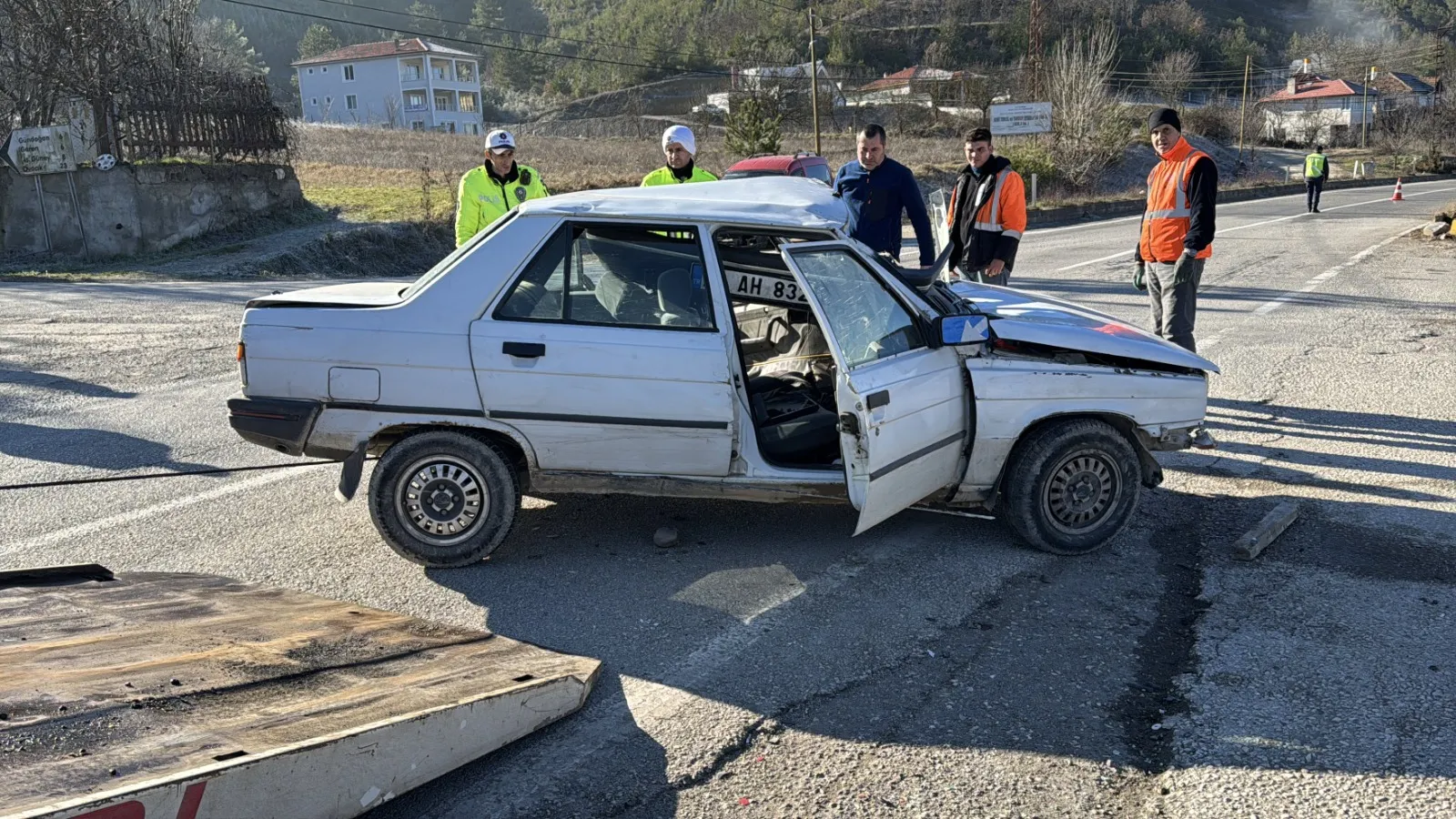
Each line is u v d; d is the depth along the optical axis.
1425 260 15.72
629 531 5.41
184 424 7.62
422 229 22.11
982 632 4.25
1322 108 90.12
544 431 4.75
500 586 4.75
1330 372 8.69
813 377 5.80
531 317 4.77
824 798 3.16
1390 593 4.51
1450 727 3.45
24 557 5.12
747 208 4.85
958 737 3.48
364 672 3.42
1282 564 4.87
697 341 4.71
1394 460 6.40
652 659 4.05
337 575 4.88
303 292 5.29
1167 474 6.29
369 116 82.00
